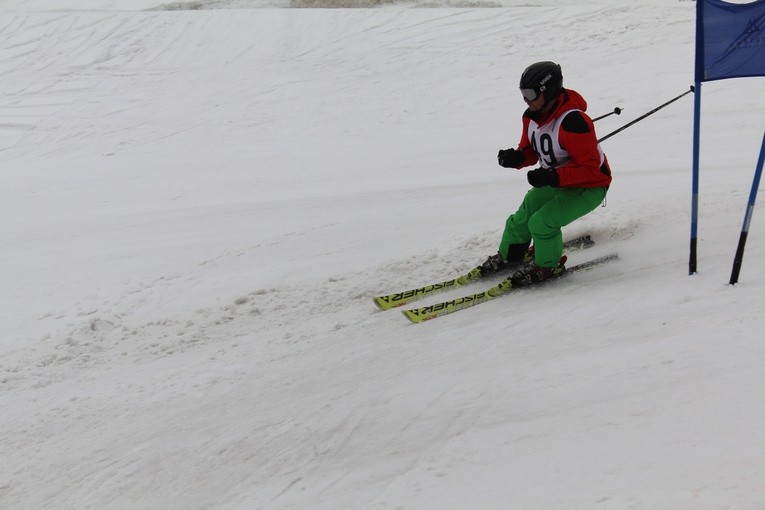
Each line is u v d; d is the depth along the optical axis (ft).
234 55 165.37
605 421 25.44
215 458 29.68
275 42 168.96
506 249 45.24
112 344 45.24
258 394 34.55
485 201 67.05
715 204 53.42
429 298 44.47
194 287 52.54
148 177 104.83
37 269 64.59
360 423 30.01
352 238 60.08
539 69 39.47
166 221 77.87
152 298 51.60
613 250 47.44
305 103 135.33
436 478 24.82
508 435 26.32
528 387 29.63
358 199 76.28
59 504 28.58
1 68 168.14
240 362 39.06
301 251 58.23
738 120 93.71
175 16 185.68
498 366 32.37
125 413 34.99
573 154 39.93
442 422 28.60
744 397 24.53
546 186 43.04
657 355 29.63
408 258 51.60
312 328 42.47
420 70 145.79
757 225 47.09
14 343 46.93
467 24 168.25
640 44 144.46
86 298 54.24
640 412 25.41
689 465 21.30
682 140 87.66
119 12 192.75
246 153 113.60
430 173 87.86
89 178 107.96
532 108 40.81
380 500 24.27
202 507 26.76
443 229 58.80
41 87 156.97
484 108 122.42
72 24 187.62
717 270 39.29
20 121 140.97
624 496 20.45
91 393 38.06
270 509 25.53
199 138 124.88
